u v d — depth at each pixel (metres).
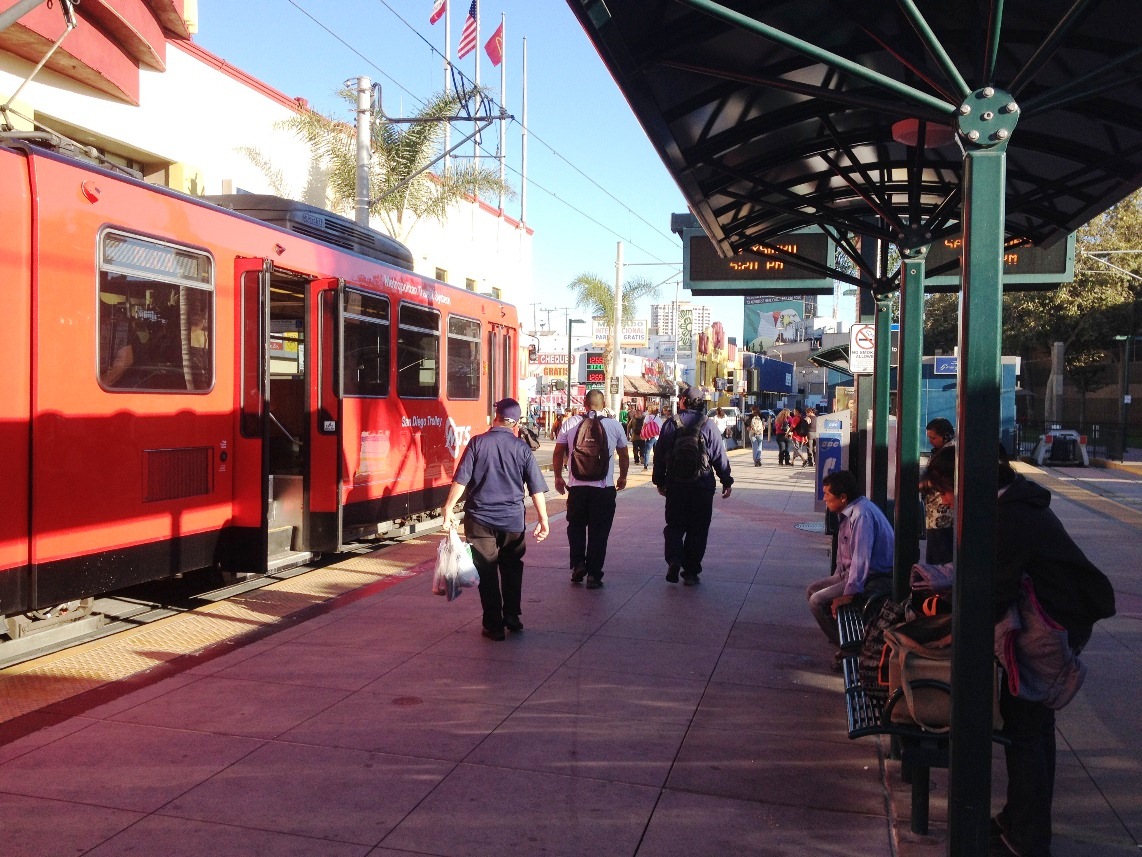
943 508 6.53
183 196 7.43
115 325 6.65
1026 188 7.50
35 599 5.97
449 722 5.23
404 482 11.37
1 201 5.77
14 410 5.84
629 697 5.72
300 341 10.30
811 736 5.12
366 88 18.23
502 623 7.02
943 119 3.45
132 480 6.82
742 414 42.72
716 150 6.20
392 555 10.93
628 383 49.72
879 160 7.29
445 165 21.78
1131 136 5.81
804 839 3.95
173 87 16.09
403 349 11.33
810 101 5.95
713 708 5.55
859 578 5.94
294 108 19.95
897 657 3.88
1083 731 5.33
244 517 7.98
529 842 3.88
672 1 4.30
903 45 5.16
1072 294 39.84
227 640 6.99
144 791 4.30
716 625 7.50
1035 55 3.20
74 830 3.91
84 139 14.47
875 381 7.96
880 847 3.89
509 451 7.03
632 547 11.39
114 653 6.59
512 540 7.08
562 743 4.96
